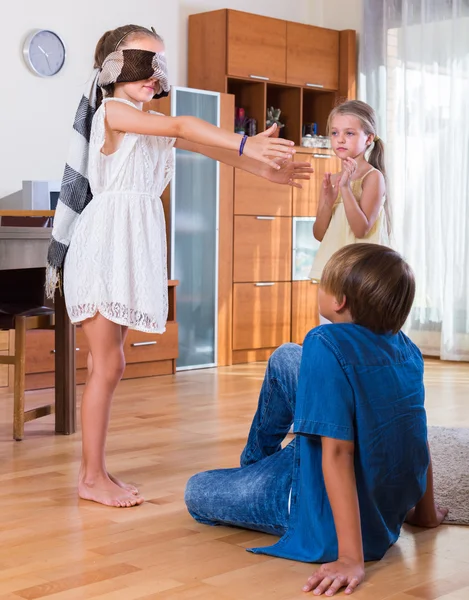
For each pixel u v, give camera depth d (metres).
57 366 3.46
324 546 1.94
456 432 3.38
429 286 6.00
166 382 4.89
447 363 5.79
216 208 5.56
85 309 2.49
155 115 2.42
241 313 5.75
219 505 2.20
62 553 2.06
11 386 4.43
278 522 2.11
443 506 2.41
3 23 4.95
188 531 2.23
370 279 1.93
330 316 2.01
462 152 5.84
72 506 2.46
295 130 6.21
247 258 5.77
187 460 3.04
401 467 1.96
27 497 2.56
